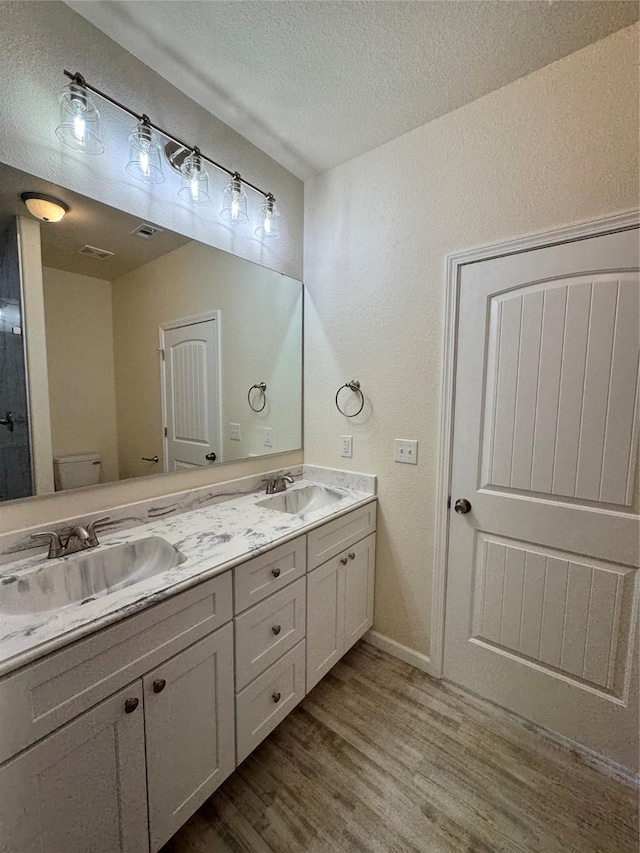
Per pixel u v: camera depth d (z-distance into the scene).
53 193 1.19
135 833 0.95
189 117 1.52
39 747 0.77
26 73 1.10
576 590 1.40
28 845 0.77
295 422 2.17
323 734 1.47
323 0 1.10
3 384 1.13
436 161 1.61
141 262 1.43
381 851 1.09
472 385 1.58
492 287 1.50
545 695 1.48
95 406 1.34
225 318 1.76
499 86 1.42
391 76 1.38
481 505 1.59
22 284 1.16
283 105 1.54
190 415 1.64
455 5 1.11
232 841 1.11
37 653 0.75
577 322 1.33
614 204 1.24
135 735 0.93
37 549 1.18
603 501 1.33
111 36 1.26
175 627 1.01
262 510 1.66
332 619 1.66
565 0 1.09
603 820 1.17
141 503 1.47
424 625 1.80
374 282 1.85
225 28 1.21
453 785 1.27
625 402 1.26
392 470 1.86
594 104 1.25
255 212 1.85
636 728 1.30
